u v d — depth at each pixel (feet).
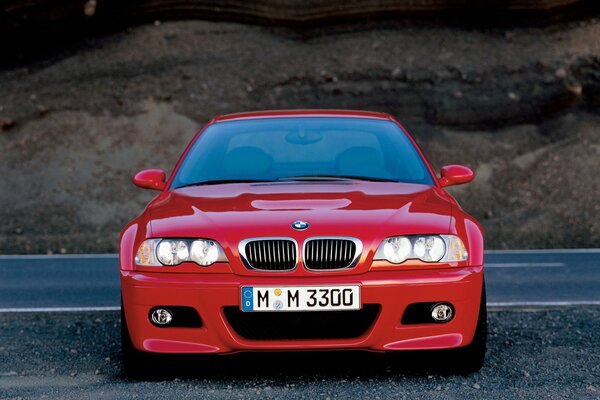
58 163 76.74
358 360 21.30
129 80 85.46
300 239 18.74
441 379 19.22
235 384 18.99
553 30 92.63
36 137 79.71
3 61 90.12
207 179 23.06
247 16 93.81
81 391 18.57
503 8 94.38
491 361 21.24
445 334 18.98
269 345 18.71
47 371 21.02
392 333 18.72
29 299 34.83
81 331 26.84
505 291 35.60
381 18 94.07
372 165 23.32
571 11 94.17
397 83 85.71
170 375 19.95
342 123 25.36
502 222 70.38
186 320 19.11
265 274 18.71
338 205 19.93
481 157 78.28
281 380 19.33
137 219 20.80
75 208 71.56
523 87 84.28
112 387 18.94
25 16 89.61
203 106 82.89
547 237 67.10
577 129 80.84
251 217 19.39
